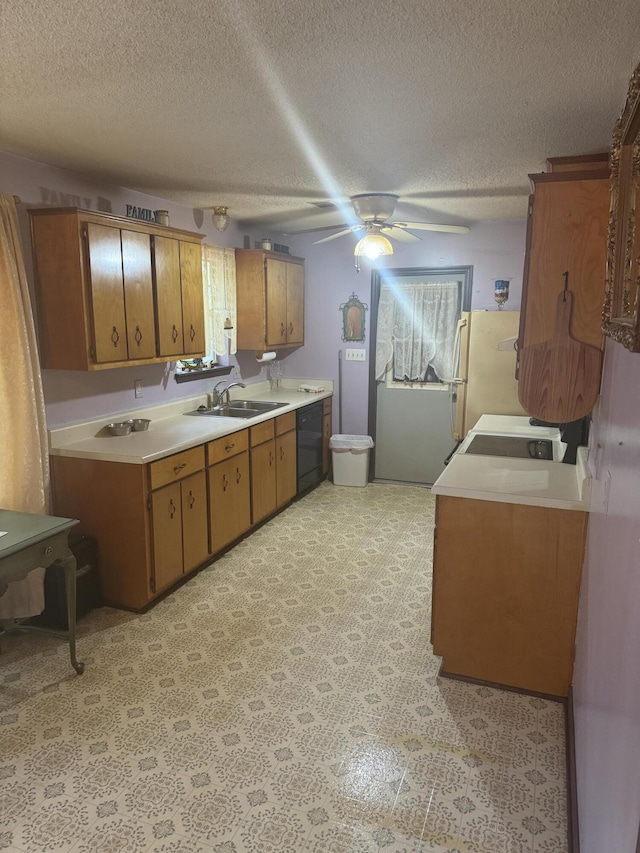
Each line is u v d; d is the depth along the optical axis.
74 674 2.57
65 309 2.94
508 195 3.65
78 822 1.81
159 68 1.80
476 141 2.54
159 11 1.45
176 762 2.06
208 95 2.02
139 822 1.81
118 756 2.09
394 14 1.46
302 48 1.66
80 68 1.80
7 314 2.70
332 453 5.38
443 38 1.60
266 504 4.32
